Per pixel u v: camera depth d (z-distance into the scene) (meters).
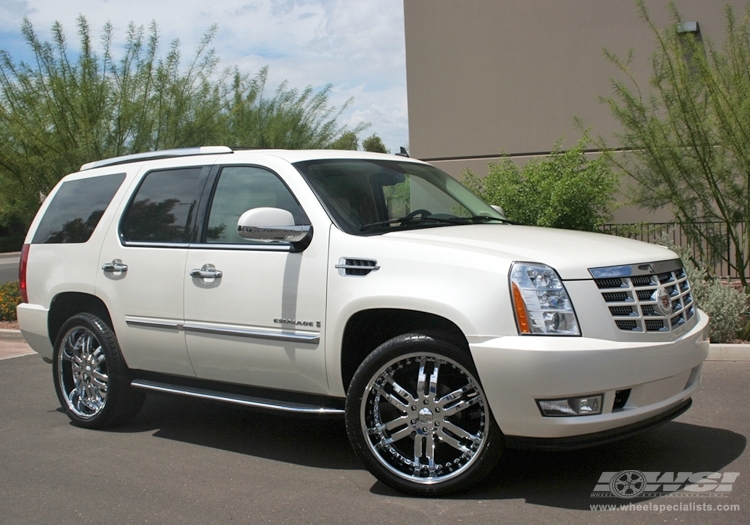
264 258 4.70
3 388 7.43
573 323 3.78
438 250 4.10
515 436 3.85
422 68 14.87
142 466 4.86
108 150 11.70
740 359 7.41
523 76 14.20
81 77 11.86
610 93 13.59
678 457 4.60
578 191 10.89
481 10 14.37
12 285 12.57
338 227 4.51
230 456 5.01
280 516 3.92
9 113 11.50
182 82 12.30
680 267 4.48
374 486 4.32
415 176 5.48
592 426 3.74
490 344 3.79
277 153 5.07
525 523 3.67
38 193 12.46
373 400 4.18
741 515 3.70
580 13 13.72
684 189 9.27
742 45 8.55
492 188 11.91
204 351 4.97
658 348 3.89
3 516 4.09
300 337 4.48
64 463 4.97
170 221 5.33
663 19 13.20
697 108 8.65
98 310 5.85
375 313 4.27
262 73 16.23
